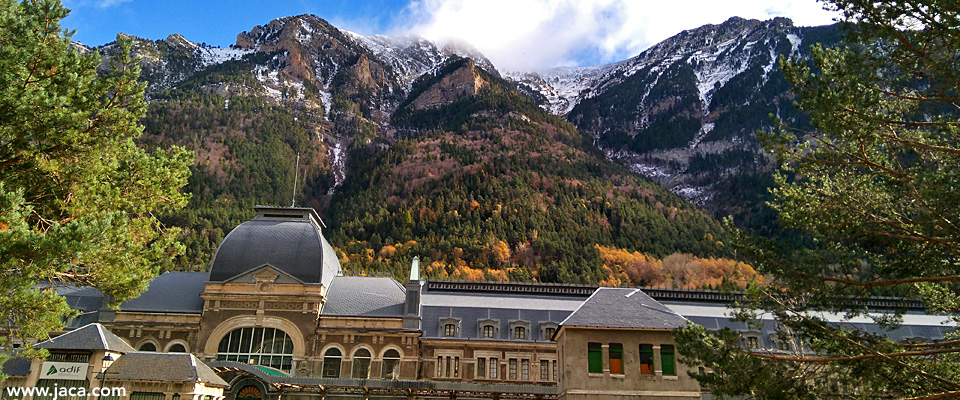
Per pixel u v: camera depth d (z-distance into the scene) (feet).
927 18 80.74
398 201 633.61
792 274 86.84
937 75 83.87
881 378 82.38
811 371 85.61
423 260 464.65
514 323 208.95
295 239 211.61
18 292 85.51
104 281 94.94
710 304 224.12
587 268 480.64
